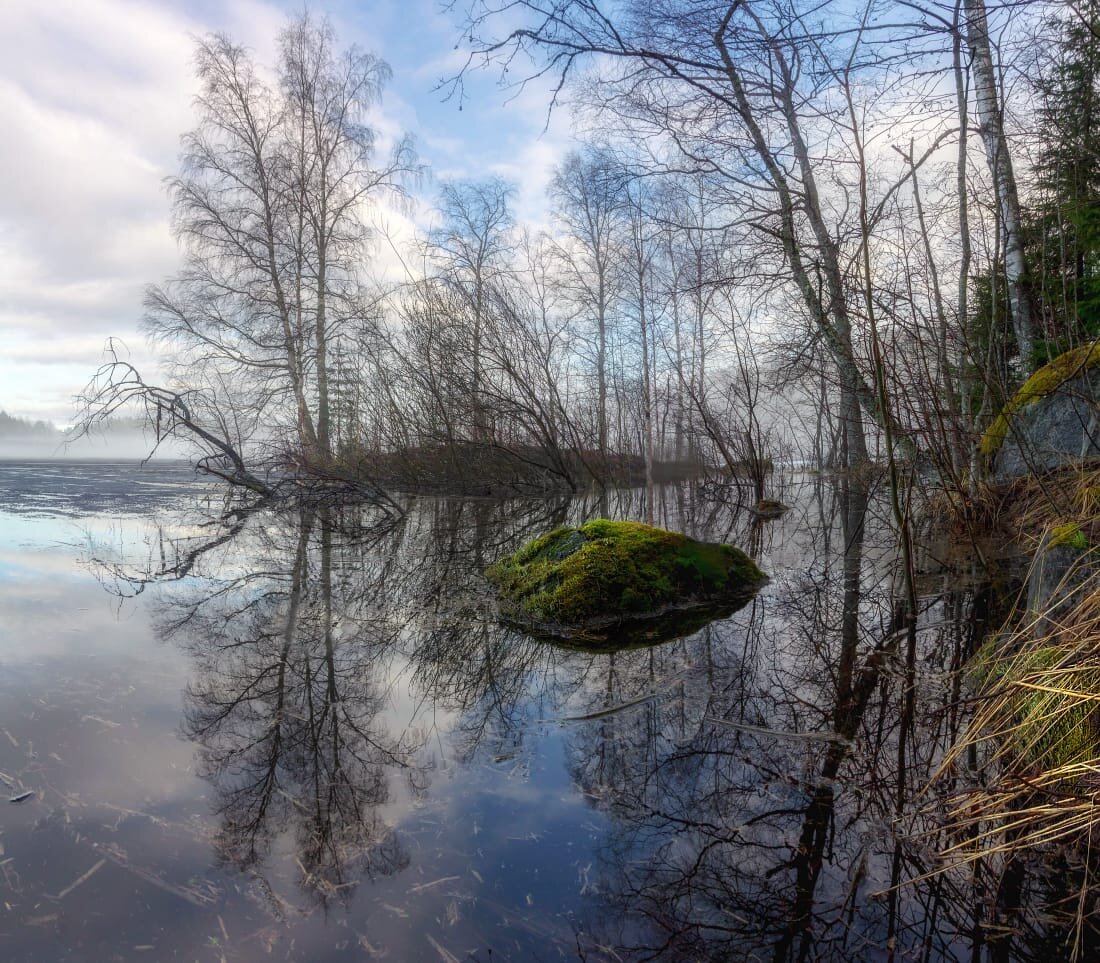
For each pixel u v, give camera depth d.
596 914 1.40
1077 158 4.88
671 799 1.88
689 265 12.49
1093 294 6.36
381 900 1.44
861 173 3.20
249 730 2.31
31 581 4.70
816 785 1.94
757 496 10.88
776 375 8.57
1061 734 1.88
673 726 2.38
